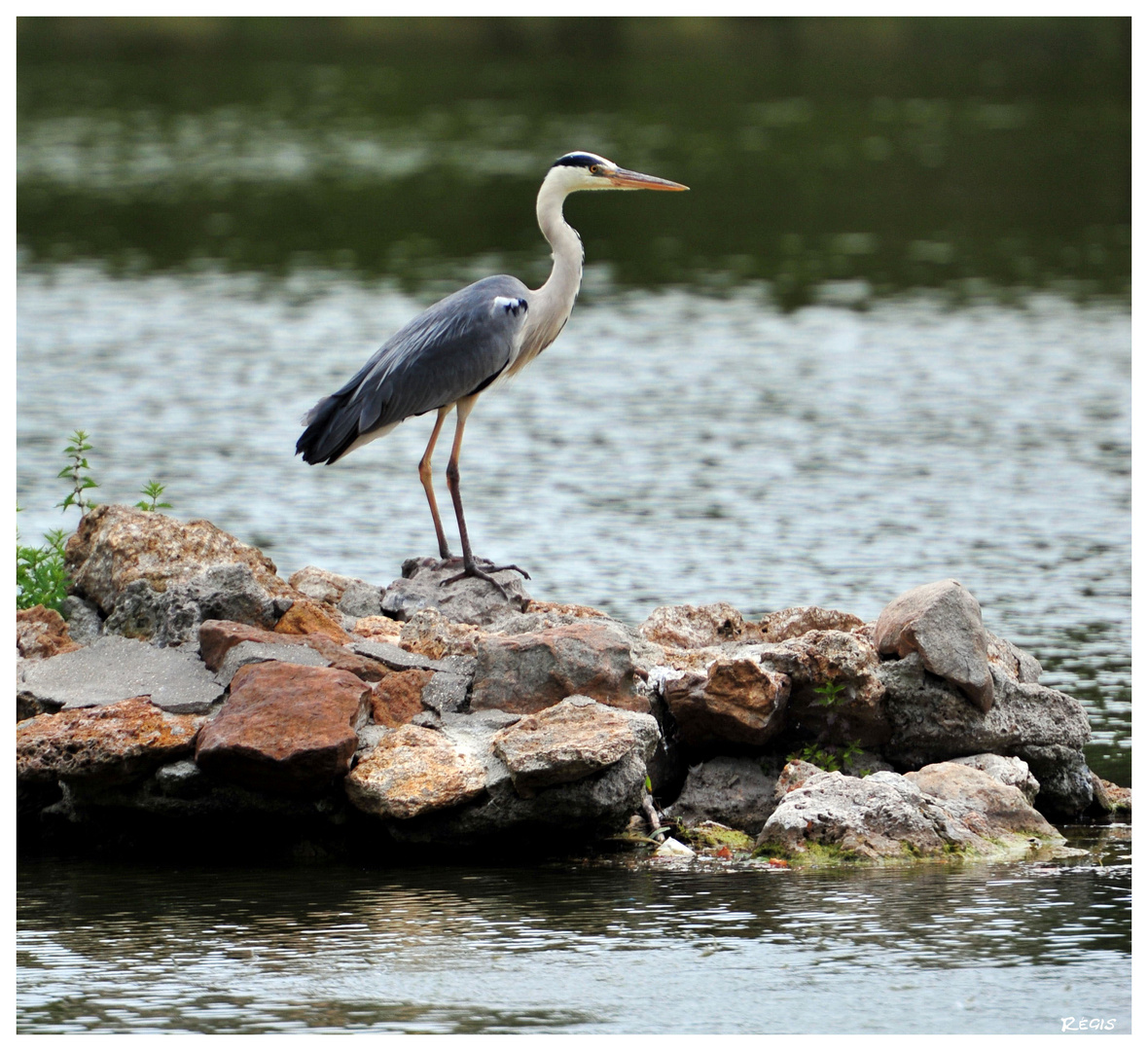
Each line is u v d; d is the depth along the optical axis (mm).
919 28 79188
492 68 72375
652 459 25297
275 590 13281
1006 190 51625
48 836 11680
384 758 11203
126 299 37656
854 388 30453
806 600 17812
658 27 79500
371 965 9062
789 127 60969
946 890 10344
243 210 48281
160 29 77250
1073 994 8664
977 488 23516
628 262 43344
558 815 11180
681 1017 8414
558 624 12773
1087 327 35562
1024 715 12500
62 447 25156
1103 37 77625
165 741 11094
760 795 12219
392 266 41500
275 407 28375
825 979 8859
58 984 8812
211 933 9586
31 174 52688
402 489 23328
